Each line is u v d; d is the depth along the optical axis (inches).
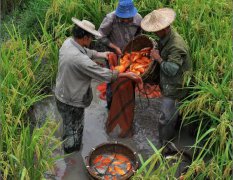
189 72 149.8
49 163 132.3
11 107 150.6
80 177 147.5
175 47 144.5
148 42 163.5
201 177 128.1
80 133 154.4
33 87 168.7
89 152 151.5
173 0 202.4
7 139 131.1
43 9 216.5
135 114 175.5
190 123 160.4
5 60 164.6
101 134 165.5
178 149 155.9
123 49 166.6
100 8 210.1
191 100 155.9
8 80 157.2
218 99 144.2
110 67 158.4
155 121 171.9
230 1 194.4
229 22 179.5
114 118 162.2
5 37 216.5
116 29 170.6
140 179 124.8
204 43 172.7
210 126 151.6
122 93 158.1
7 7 260.7
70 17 207.5
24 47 181.5
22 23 223.8
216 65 157.4
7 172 122.3
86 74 140.5
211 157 149.2
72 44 140.6
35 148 129.3
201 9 185.0
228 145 128.0
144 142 161.6
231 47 158.1
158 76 157.5
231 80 150.5
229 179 124.6
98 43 202.1
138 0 214.2
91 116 174.4
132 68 159.0
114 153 149.4
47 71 187.9
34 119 171.3
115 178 139.3
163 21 144.5
